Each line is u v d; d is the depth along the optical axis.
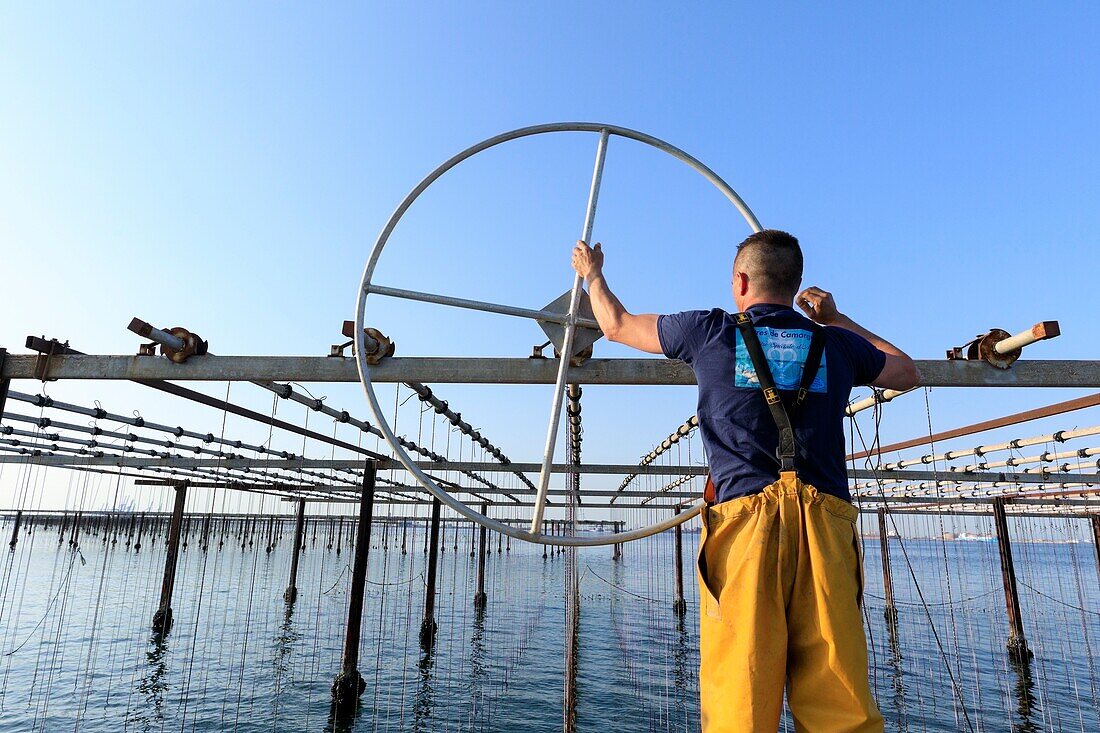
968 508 22.69
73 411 9.08
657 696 14.51
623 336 2.07
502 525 2.32
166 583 19.95
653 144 2.65
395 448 2.31
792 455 1.70
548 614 25.52
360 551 13.52
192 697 13.78
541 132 2.63
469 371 3.98
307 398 7.62
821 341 1.85
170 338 4.09
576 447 11.90
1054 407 8.34
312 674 15.65
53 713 12.56
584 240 2.42
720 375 1.82
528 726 12.55
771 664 1.59
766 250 1.98
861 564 1.75
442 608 26.02
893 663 17.50
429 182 2.57
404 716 12.97
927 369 3.91
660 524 2.31
